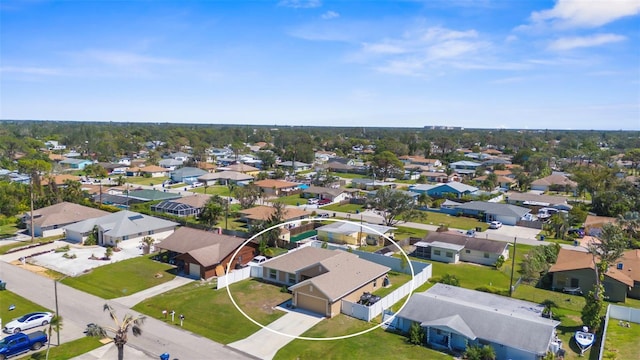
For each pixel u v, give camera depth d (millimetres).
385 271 46000
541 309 38469
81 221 65625
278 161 168750
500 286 47094
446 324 32875
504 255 56438
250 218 74375
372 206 76875
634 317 38375
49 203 77438
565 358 31734
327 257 47219
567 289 45281
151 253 56531
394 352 32156
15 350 30922
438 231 69250
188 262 48938
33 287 44281
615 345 33844
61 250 56781
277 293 43375
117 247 58188
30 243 60125
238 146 194375
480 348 31531
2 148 157000
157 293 43125
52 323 32156
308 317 38000
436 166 159875
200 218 68875
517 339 31281
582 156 177875
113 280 46562
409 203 72125
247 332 35062
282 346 32875
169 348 32375
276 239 60188
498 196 102000
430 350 32594
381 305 39344
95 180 120562
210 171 138500
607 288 43781
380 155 137000
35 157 142000
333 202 96375
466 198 96938
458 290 41969
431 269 49844
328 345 33000
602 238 46906
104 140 199375
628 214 67438
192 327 36000
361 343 33406
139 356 31141
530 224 76312
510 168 144125
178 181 121812
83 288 44281
